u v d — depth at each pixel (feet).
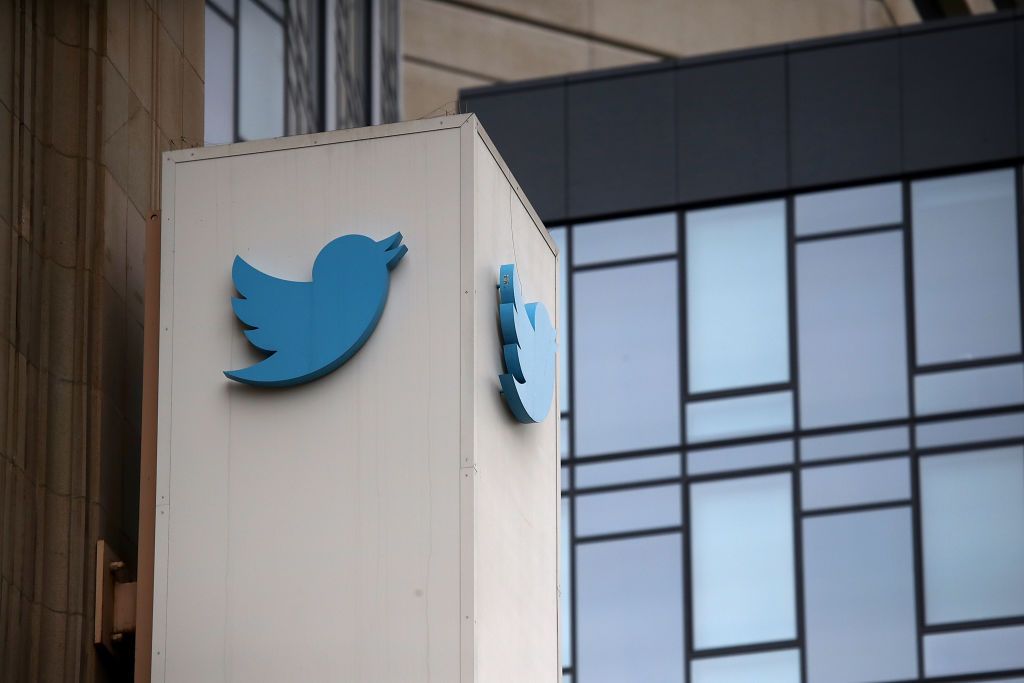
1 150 88.17
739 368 208.74
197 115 101.45
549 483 92.99
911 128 210.79
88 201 89.86
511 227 89.86
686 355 210.18
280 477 82.12
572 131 219.00
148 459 83.92
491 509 82.69
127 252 92.48
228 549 81.66
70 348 88.17
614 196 216.33
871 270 208.74
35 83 90.58
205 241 85.40
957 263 207.00
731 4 289.33
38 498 86.07
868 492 201.57
